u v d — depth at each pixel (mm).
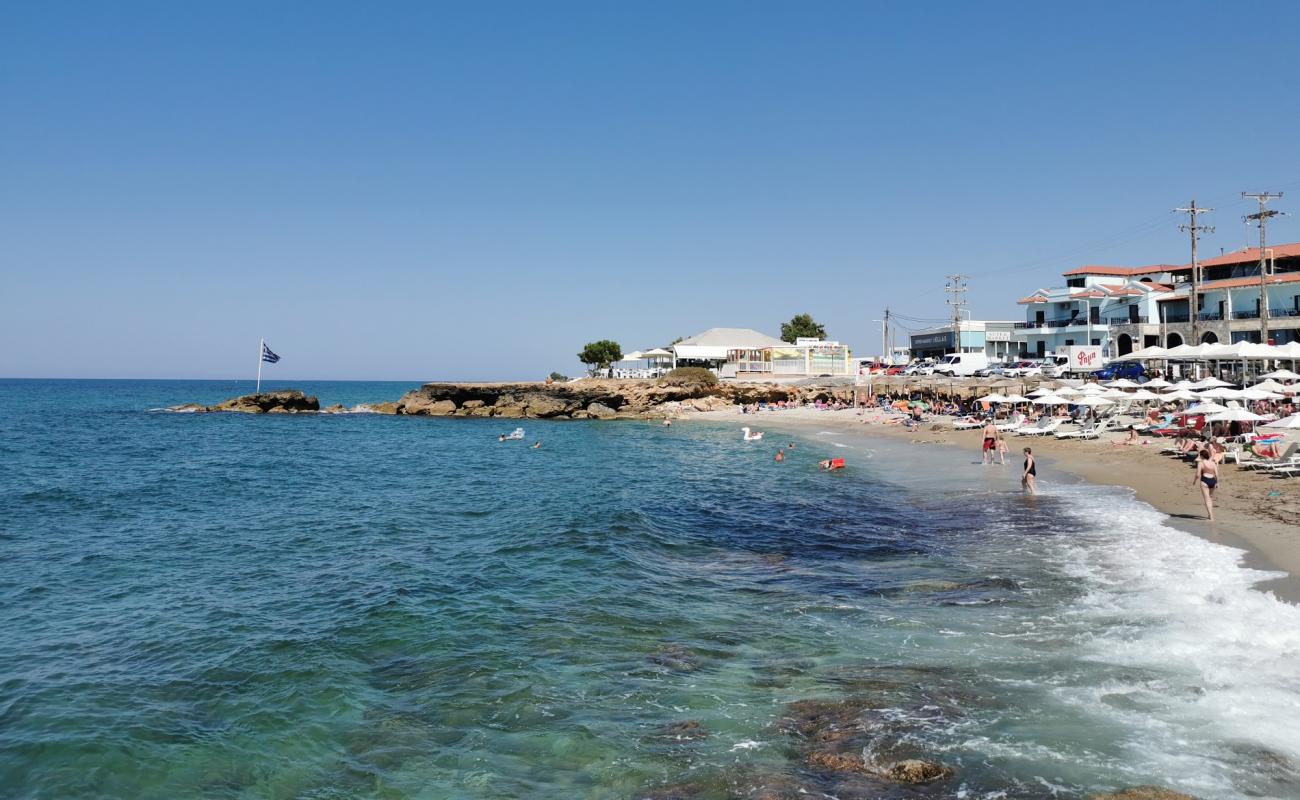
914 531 21188
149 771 8711
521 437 60375
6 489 32594
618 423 78938
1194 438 33406
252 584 16719
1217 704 9398
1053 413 53031
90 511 27109
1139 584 14586
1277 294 59312
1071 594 14219
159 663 11969
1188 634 11750
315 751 9156
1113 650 11250
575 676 11156
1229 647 11180
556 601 14977
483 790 8242
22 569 18328
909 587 15422
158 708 10336
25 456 46938
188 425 77312
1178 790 7559
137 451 50812
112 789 8367
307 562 18812
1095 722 9031
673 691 10547
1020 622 12758
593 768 8562
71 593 16172
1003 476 30891
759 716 9672
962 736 8820
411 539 21406
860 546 19594
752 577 16734
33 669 11773
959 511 23750
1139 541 18188
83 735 9484
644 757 8734
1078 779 7832
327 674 11359
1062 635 12000
